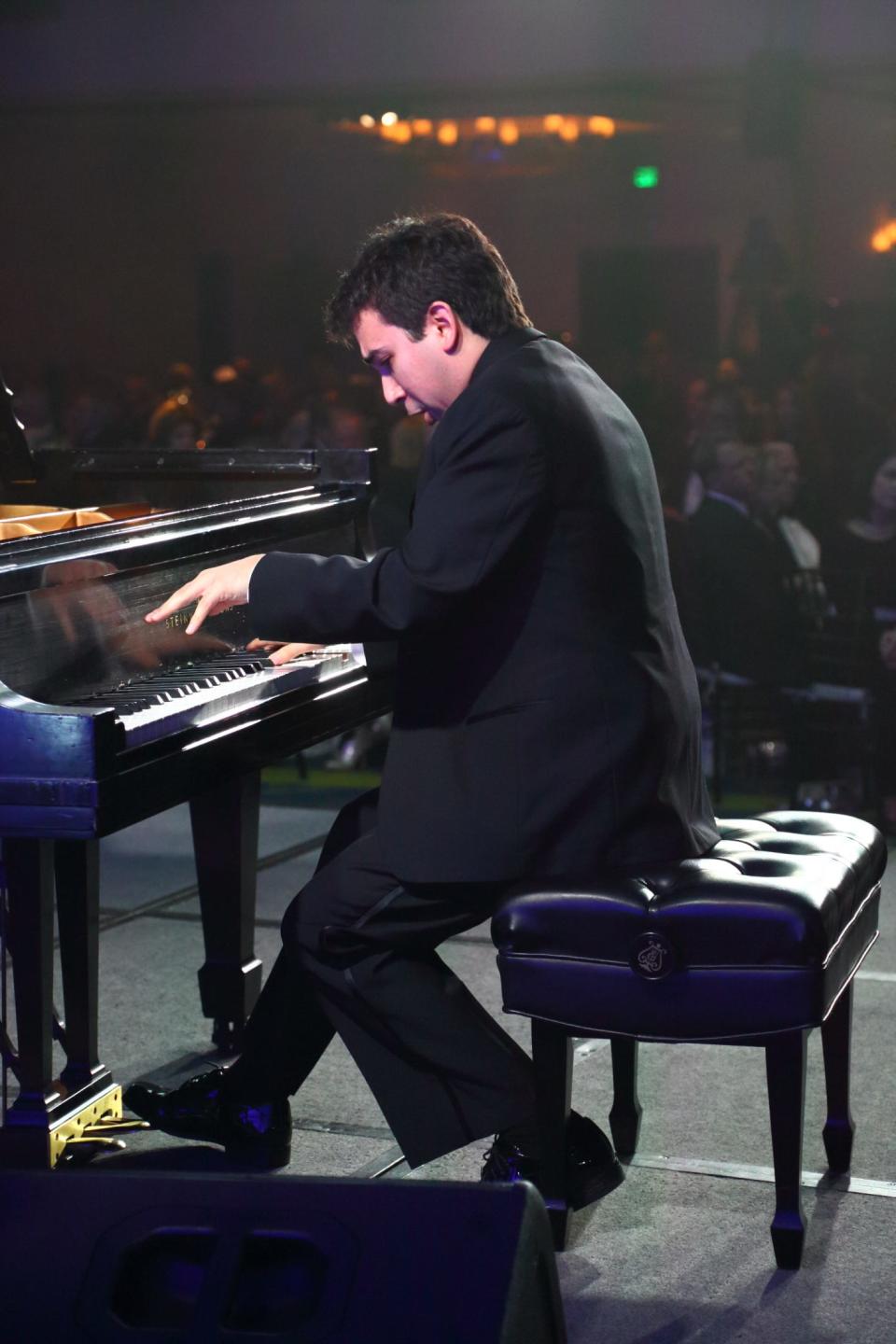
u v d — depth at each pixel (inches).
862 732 325.4
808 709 332.2
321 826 317.7
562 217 881.5
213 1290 92.1
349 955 142.5
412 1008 142.1
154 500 213.6
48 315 873.5
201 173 862.5
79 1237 96.7
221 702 154.5
